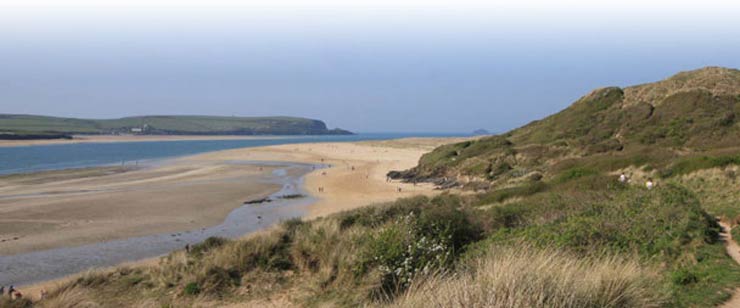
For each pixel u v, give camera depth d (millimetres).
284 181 43812
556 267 5492
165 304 9172
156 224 23578
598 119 42906
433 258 8445
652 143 34531
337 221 13938
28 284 14352
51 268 16031
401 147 87250
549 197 15586
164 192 34812
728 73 42719
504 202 19547
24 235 20750
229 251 11227
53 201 29750
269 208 29172
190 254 12586
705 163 18641
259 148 93812
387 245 9102
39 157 82750
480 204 20891
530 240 8648
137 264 14141
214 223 24297
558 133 42844
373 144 95562
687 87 41688
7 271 15672
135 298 9812
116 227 22672
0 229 21844
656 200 11844
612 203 12203
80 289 10477
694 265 7457
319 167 59188
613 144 36219
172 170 54656
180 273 10641
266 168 57812
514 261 5508
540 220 11500
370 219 14164
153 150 110062
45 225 22812
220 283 9992
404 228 9664
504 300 4641
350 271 9273
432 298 5387
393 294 7660
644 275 6328
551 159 37188
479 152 44250
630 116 40906
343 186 39875
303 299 8945
